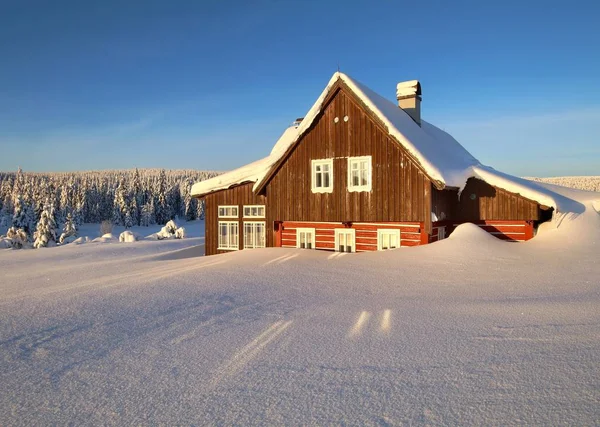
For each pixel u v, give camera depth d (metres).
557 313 7.34
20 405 4.77
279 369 5.47
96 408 4.64
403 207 17.77
